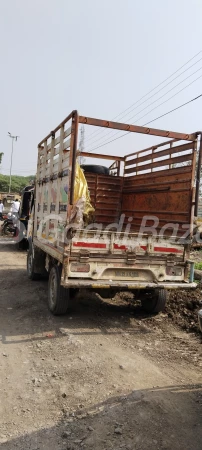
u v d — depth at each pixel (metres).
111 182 9.97
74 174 5.54
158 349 5.18
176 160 7.18
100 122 5.84
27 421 3.43
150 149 8.41
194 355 4.99
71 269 5.67
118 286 5.76
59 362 4.66
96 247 5.78
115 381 4.18
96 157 9.91
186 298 7.30
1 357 4.80
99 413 3.55
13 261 12.01
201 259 11.56
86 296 7.73
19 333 5.64
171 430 3.30
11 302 7.27
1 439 3.16
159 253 6.16
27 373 4.37
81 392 3.93
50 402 3.74
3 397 3.83
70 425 3.37
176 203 7.12
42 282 9.04
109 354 4.93
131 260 5.98
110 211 9.99
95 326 6.02
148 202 8.45
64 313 6.40
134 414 3.53
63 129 6.25
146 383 4.16
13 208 18.16
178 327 6.17
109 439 3.17
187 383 4.19
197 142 6.45
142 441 3.15
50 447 3.08
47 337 5.49
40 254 8.58
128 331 5.87
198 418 3.49
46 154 7.59
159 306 6.55
